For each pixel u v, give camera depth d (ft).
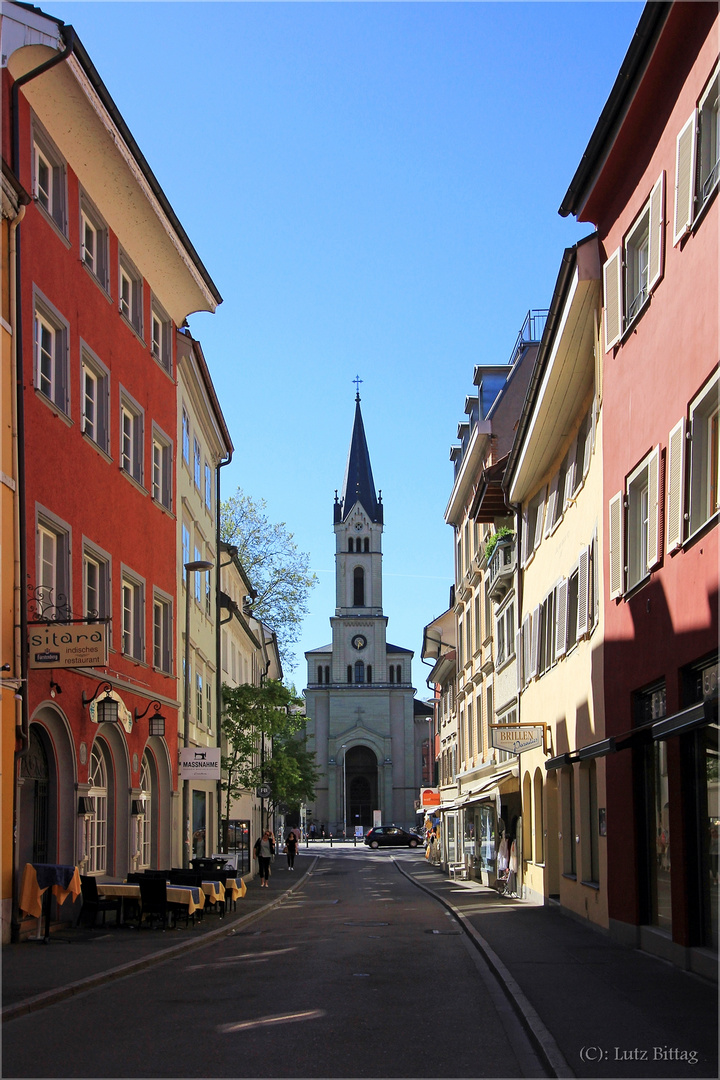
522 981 42.45
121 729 74.13
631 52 46.26
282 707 148.87
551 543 81.46
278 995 39.93
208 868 88.58
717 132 41.11
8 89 57.67
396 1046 30.81
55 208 65.77
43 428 61.05
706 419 43.01
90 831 69.41
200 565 89.45
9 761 53.26
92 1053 29.40
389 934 66.03
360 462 442.91
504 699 110.42
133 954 50.98
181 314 95.14
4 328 55.06
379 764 408.67
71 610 64.39
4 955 49.60
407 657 424.05
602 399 60.08
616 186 55.88
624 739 51.80
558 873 83.76
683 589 44.34
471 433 138.62
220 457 129.18
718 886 42.09
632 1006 36.55
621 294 54.85
